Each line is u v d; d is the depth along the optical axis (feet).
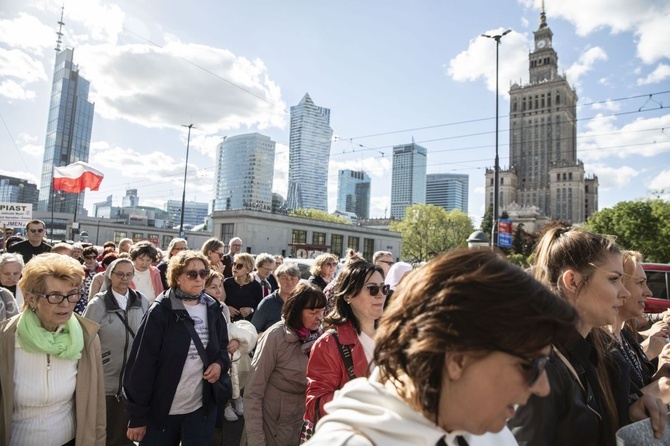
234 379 15.98
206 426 10.69
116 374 13.10
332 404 2.92
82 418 9.26
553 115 370.94
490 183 415.03
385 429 2.57
